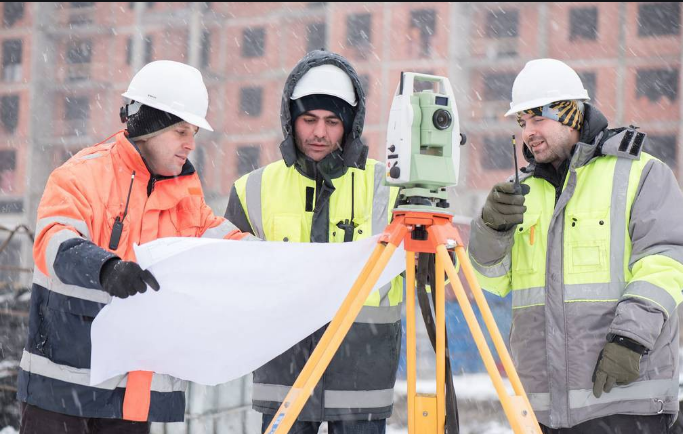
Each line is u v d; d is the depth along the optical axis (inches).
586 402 105.2
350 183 112.1
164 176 102.5
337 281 101.7
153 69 101.5
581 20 1520.7
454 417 97.2
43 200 94.7
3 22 1764.3
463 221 304.8
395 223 92.5
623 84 1489.9
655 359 103.9
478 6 1555.1
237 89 1689.2
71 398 94.0
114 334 92.7
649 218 104.4
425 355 289.1
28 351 95.8
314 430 111.7
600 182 109.5
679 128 1445.6
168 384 99.7
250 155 1664.6
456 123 95.4
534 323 111.0
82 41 1768.0
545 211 113.0
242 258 95.6
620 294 106.0
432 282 100.1
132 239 98.3
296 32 1678.2
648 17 1489.9
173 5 1734.7
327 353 85.8
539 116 110.4
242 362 102.7
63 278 88.4
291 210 112.3
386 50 1583.4
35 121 1715.1
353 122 110.2
